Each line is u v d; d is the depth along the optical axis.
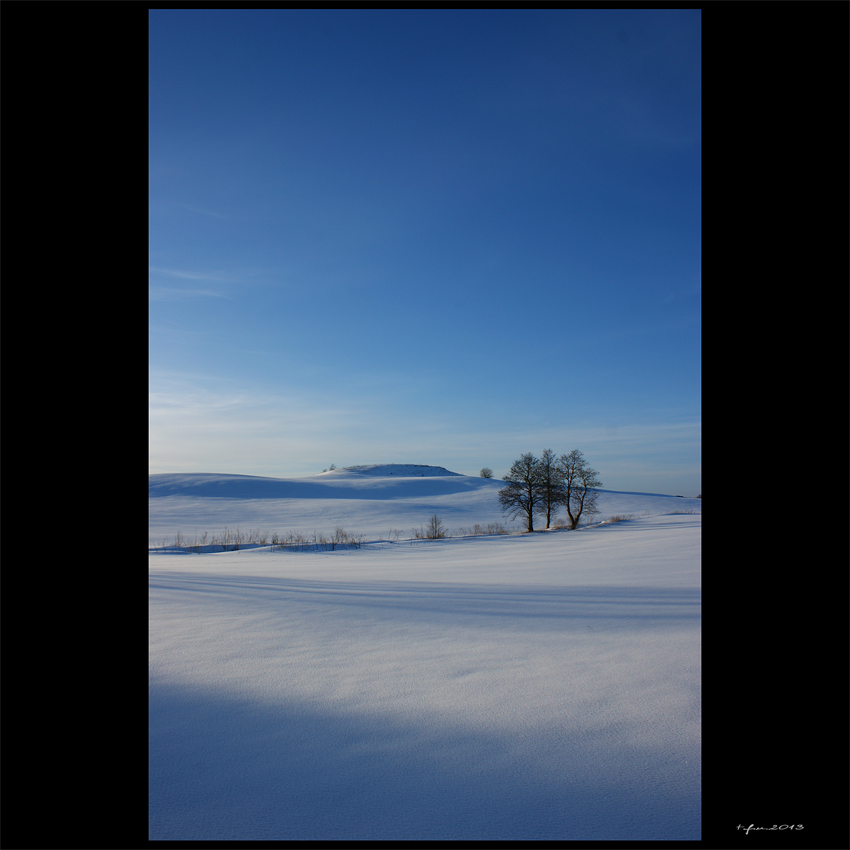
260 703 7.78
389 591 20.50
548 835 4.78
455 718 7.21
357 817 5.05
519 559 42.03
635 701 7.70
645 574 26.86
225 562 48.47
